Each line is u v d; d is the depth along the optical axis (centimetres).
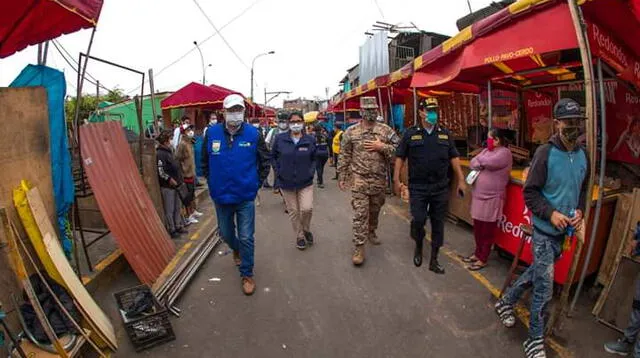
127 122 1756
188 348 337
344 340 345
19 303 302
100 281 444
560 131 293
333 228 687
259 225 723
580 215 298
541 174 299
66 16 350
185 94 1294
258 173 438
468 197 635
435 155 457
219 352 331
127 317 358
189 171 714
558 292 410
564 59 479
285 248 586
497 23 372
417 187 470
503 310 357
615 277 356
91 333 319
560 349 325
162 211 640
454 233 638
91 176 430
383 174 504
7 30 369
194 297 430
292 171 558
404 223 706
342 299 419
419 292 430
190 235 665
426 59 519
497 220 477
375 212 557
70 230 446
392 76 835
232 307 407
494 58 382
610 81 523
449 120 948
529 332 319
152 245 502
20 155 329
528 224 459
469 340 342
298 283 461
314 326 368
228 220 450
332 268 503
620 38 343
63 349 274
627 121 504
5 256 292
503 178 469
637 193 369
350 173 512
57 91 380
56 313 305
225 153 418
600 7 291
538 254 309
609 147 529
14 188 319
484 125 803
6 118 315
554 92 615
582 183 298
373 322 373
